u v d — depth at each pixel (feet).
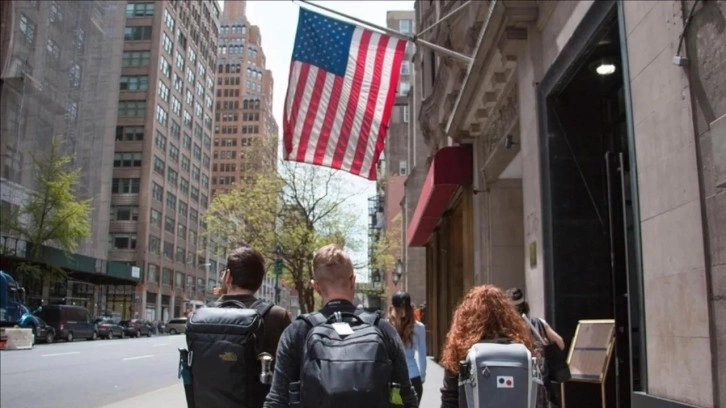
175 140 319.88
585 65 26.63
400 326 21.83
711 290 15.55
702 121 16.08
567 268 28.50
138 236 275.59
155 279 287.28
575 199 29.12
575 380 23.56
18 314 114.52
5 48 153.07
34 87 162.61
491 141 46.96
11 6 154.10
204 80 373.20
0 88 152.97
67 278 177.88
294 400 9.45
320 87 37.14
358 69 37.60
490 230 49.08
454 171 53.62
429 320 85.76
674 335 17.28
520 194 49.47
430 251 86.28
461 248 63.10
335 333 9.41
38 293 171.01
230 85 497.46
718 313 15.21
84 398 39.01
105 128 261.24
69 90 182.70
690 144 16.57
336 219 130.31
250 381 11.09
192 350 11.27
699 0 16.15
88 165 202.69
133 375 53.57
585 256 28.63
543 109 30.60
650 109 19.03
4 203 149.79
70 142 186.50
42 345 108.37
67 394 40.78
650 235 18.93
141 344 113.29
